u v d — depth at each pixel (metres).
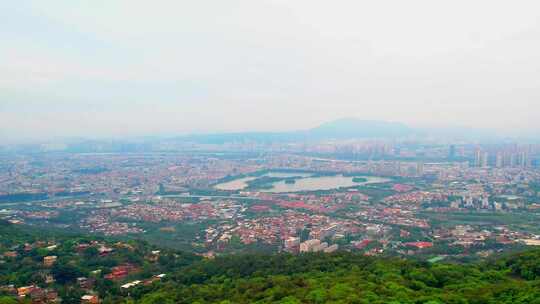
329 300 133.25
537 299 127.25
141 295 177.38
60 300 175.62
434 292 143.88
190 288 176.12
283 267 198.25
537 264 171.62
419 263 184.62
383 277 162.38
